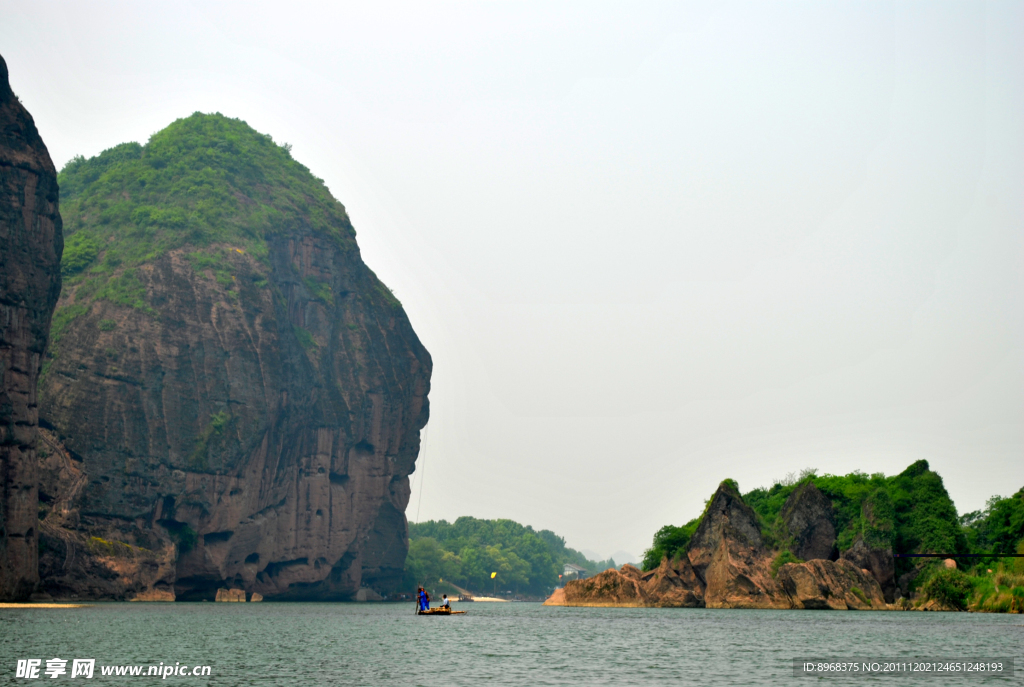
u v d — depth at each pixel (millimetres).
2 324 105938
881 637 69875
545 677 47219
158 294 154000
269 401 156625
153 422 145000
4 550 102500
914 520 128625
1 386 104750
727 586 122000
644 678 47031
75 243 163750
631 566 139125
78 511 135125
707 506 131000
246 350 156000
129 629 72312
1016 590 108562
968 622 88812
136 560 136375
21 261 109812
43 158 116125
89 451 139875
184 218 165750
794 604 118188
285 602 164500
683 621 93188
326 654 56781
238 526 151500
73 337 147875
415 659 54688
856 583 118438
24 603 105750
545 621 94000
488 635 73500
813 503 129875
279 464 163250
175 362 149875
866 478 142625
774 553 124625
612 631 78750
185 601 147625
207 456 147000
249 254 166500
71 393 142625
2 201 108812
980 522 154500
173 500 144375
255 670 48469
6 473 105062
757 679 46688
